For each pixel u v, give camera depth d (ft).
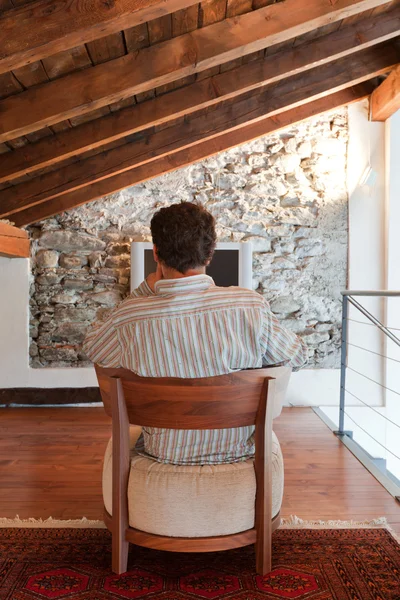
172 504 5.59
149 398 5.61
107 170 12.88
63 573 6.15
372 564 6.40
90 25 6.52
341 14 8.63
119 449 5.83
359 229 16.03
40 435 12.53
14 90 8.52
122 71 8.61
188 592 5.73
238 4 8.38
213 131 12.81
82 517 7.86
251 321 5.44
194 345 5.37
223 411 5.52
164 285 5.49
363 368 15.97
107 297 15.81
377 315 15.93
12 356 15.67
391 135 15.64
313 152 16.10
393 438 15.84
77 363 15.90
